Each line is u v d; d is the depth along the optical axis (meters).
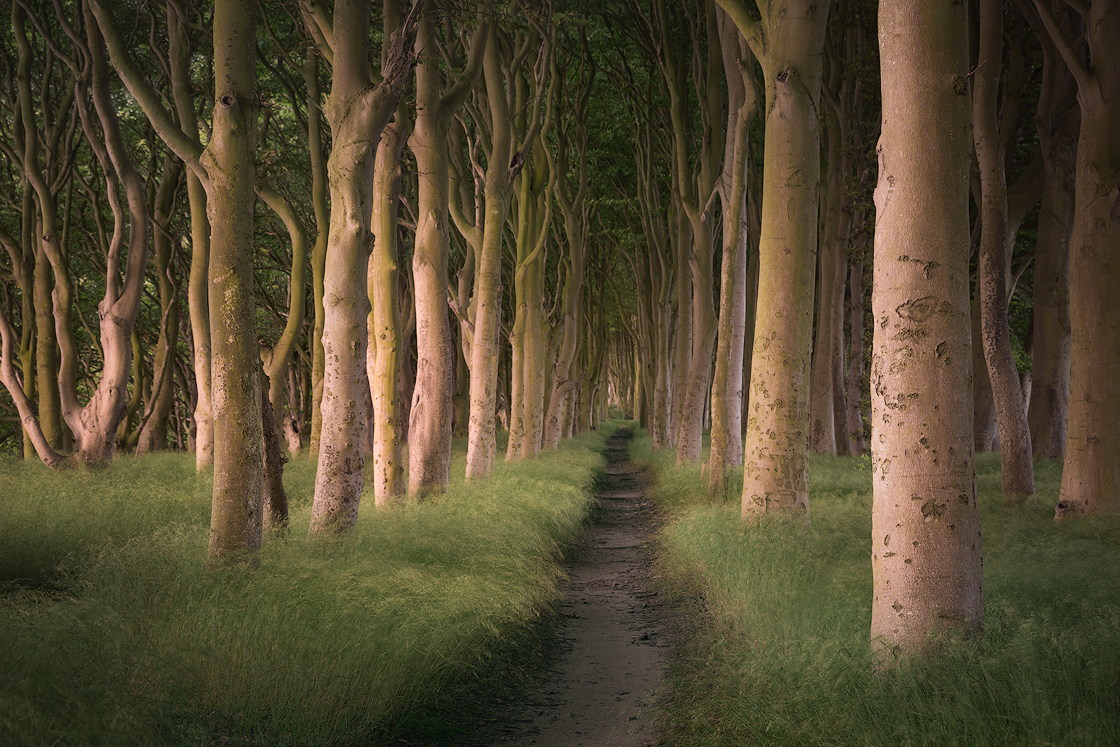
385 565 7.74
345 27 9.56
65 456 17.88
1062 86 17.50
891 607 5.02
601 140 26.56
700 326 21.61
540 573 9.34
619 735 5.23
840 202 22.25
